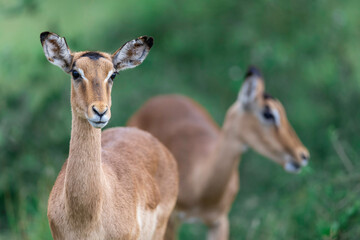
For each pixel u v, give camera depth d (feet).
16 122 85.87
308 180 82.89
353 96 108.27
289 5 115.34
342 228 65.72
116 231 46.91
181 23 124.47
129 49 48.01
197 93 116.88
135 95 111.86
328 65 113.60
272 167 100.78
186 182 74.54
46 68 89.71
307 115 110.83
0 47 91.30
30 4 91.56
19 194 78.79
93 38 114.62
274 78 116.57
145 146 57.72
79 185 44.27
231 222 88.58
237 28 118.21
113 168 50.11
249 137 72.90
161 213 58.90
